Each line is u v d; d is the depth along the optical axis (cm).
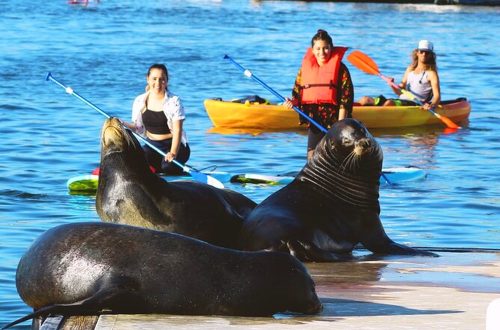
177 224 2714
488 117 7344
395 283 2284
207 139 6197
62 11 16175
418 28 14750
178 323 1758
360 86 9012
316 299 1894
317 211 2797
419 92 6869
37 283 1888
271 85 8706
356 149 2797
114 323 1747
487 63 10806
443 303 2009
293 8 18175
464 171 5188
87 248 1866
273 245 2639
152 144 4444
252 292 1852
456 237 3588
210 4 18738
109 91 7900
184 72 9362
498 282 2298
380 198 4403
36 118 6531
